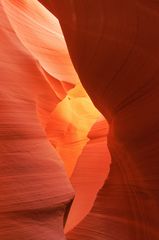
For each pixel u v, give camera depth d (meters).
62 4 2.83
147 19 2.23
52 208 2.29
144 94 2.57
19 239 1.94
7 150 2.25
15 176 2.16
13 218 1.99
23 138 2.43
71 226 3.65
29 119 2.65
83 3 2.56
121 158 3.22
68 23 2.91
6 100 2.54
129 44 2.45
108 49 2.62
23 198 2.11
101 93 3.03
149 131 2.65
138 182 2.98
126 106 2.82
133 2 2.24
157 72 2.37
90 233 3.27
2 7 3.44
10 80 2.81
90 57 2.83
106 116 3.37
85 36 2.75
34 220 2.12
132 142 2.88
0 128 2.31
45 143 2.67
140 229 3.04
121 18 2.38
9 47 3.14
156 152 2.64
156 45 2.28
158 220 2.79
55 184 2.43
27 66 3.22
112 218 3.29
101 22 2.53
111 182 3.44
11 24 3.45
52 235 2.17
